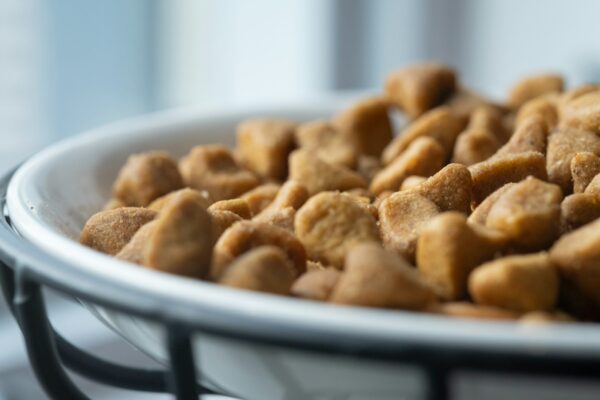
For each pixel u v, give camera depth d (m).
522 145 0.21
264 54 0.53
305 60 0.54
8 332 0.43
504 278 0.16
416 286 0.16
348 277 0.16
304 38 0.54
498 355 0.14
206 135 0.28
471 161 0.23
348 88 0.57
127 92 0.49
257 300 0.15
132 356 0.42
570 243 0.17
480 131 0.24
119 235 0.20
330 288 0.17
